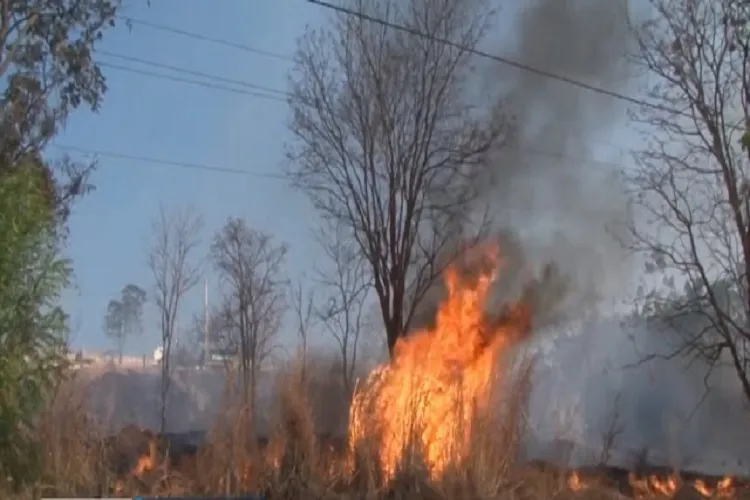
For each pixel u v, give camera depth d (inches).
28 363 342.3
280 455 449.4
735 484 653.3
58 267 346.6
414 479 442.0
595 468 601.6
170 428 1158.3
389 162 774.5
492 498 437.1
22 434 347.9
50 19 646.5
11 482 345.4
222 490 425.4
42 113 648.4
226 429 459.2
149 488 419.5
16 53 639.8
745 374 768.9
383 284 765.9
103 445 438.3
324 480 446.6
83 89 660.1
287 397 463.8
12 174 352.8
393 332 756.0
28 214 341.4
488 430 473.4
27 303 339.0
